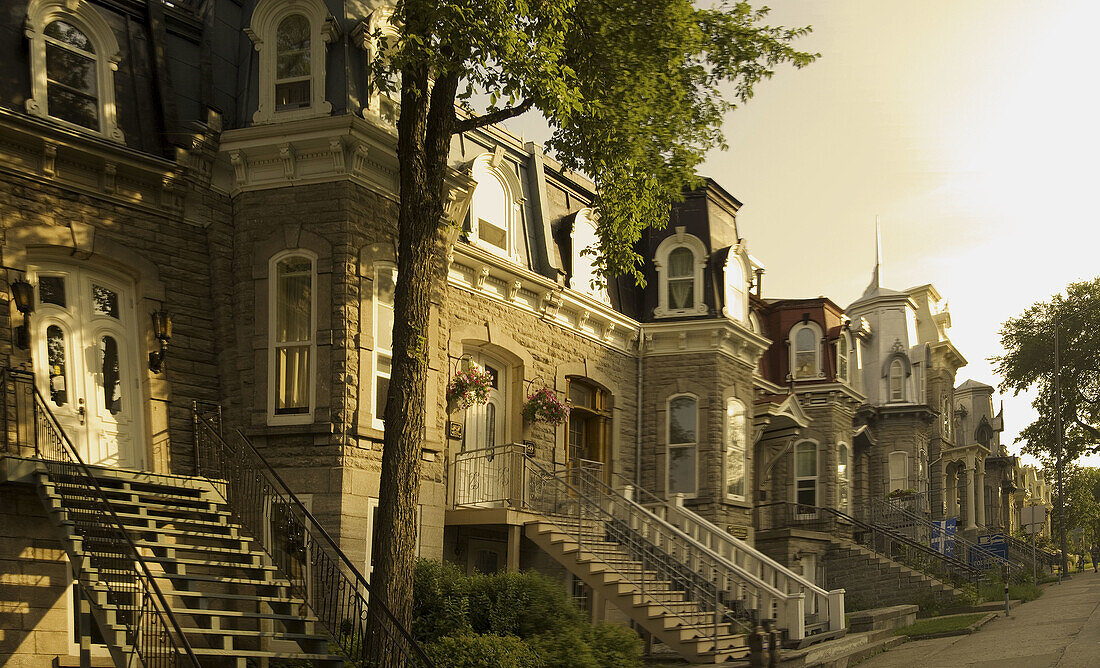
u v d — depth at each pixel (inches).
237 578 554.3
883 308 1788.9
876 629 887.7
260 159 655.1
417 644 465.4
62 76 596.4
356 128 633.6
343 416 619.2
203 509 561.0
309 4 668.1
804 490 1331.2
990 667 638.5
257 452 577.0
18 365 538.0
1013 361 2319.1
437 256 715.4
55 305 576.7
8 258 543.8
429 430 695.1
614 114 620.4
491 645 532.7
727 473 1008.2
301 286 642.2
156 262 618.5
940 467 1891.0
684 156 647.1
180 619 537.3
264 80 669.9
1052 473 2662.4
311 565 579.2
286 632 525.0
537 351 882.1
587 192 1010.7
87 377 582.2
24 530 514.9
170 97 644.1
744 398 1059.3
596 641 592.4
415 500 517.3
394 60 519.5
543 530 746.8
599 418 972.6
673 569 772.0
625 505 836.6
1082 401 2249.0
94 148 578.9
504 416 858.8
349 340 629.9
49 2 589.9
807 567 1187.3
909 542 1316.4
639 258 684.1
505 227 866.8
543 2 528.4
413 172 540.7
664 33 605.9
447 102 550.3
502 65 513.7
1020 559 1924.2
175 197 629.3
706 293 1023.0
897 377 1749.5
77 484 488.4
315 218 642.2
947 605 1142.3
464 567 776.3
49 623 520.1
